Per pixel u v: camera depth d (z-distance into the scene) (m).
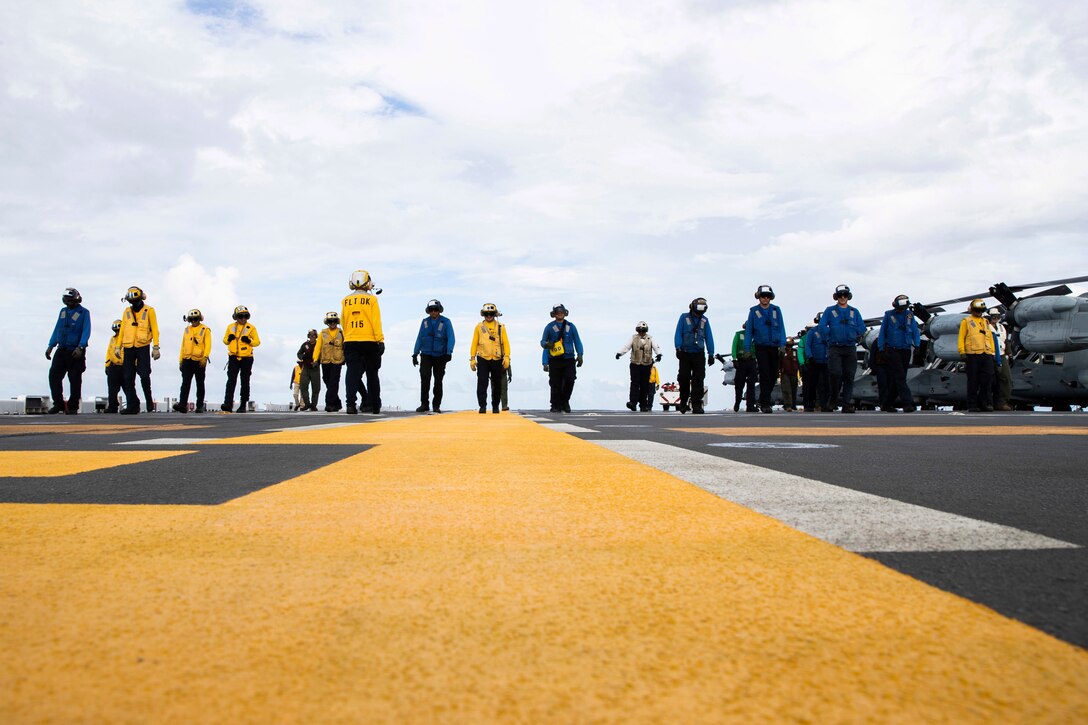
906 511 2.15
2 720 0.76
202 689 0.85
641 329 20.98
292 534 1.79
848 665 0.93
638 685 0.86
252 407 26.14
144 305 15.83
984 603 1.23
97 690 0.84
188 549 1.61
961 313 21.47
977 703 0.82
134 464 3.52
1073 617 1.15
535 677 0.88
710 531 1.84
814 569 1.44
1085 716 0.79
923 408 24.39
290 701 0.81
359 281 14.84
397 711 0.79
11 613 1.13
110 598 1.22
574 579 1.35
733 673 0.90
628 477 2.97
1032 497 2.59
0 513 2.11
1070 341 18.42
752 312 17.19
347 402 14.88
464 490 2.59
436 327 17.09
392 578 1.36
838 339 16.88
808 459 3.99
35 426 8.25
